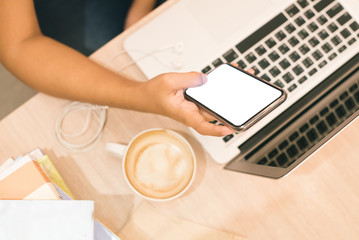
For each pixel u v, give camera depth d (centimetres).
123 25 93
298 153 58
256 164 56
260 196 59
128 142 61
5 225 46
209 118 57
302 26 59
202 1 61
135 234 58
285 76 58
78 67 60
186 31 61
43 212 47
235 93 51
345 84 59
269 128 59
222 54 59
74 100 60
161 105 53
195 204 59
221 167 60
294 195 59
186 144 57
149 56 61
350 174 59
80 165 60
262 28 59
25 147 61
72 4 96
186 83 51
